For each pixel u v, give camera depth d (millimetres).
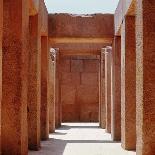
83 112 23172
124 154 10047
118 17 12562
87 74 23188
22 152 8469
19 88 8414
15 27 8500
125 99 11016
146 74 7926
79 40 14438
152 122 7859
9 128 8367
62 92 23109
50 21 13906
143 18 7961
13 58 8453
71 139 13664
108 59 16047
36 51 11094
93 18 13953
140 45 8180
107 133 16016
